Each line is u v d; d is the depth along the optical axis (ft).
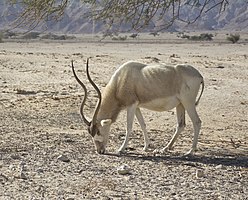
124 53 374.84
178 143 114.42
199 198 72.13
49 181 78.48
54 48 477.36
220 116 152.66
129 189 75.56
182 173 85.92
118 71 101.14
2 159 91.45
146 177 82.53
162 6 97.14
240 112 159.02
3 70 236.22
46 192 72.79
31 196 70.74
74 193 72.69
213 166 92.02
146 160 94.89
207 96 180.75
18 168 85.40
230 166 92.53
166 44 628.69
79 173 83.76
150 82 98.94
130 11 98.37
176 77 99.25
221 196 73.41
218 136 125.39
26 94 179.73
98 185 76.89
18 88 190.08
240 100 176.24
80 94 177.99
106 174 83.66
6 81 207.72
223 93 188.14
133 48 492.13
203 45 598.75
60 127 128.06
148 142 104.01
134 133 123.85
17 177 79.56
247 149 110.63
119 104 100.83
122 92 99.81
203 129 134.31
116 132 124.26
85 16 102.42
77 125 131.34
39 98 169.17
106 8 99.86
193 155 100.78
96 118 99.19
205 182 80.79
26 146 103.09
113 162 92.12
